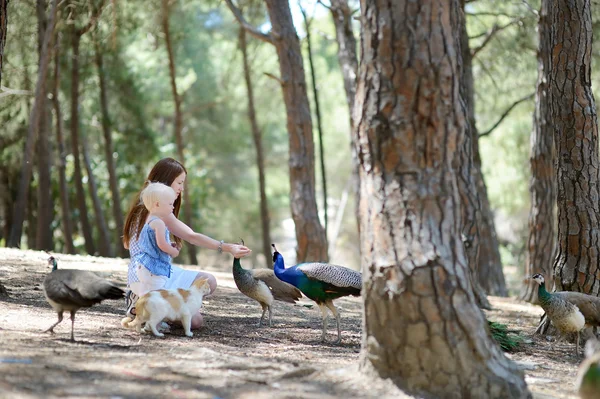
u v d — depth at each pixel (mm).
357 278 6707
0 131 20047
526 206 23109
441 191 4680
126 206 25766
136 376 4676
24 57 18797
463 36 13766
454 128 4730
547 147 13352
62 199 20453
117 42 20344
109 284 5395
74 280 5441
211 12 28391
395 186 4684
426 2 4664
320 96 32438
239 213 37000
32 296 8109
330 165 36656
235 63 28016
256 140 23250
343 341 7059
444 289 4566
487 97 20625
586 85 8492
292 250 43438
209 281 6957
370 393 4625
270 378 4848
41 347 5293
